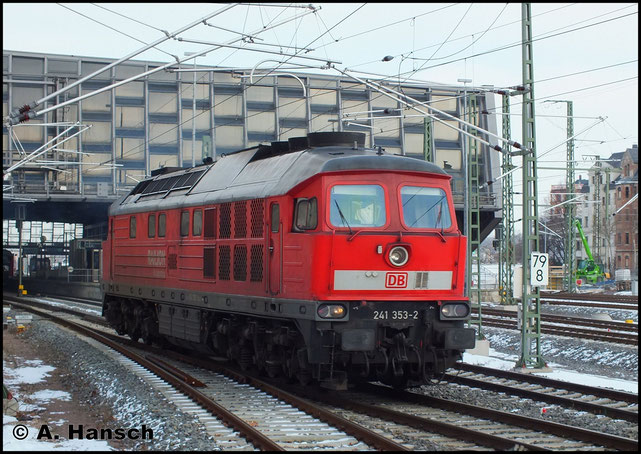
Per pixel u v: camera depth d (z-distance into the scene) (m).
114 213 23.48
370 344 12.85
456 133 47.88
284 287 13.84
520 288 19.19
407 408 12.92
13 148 43.12
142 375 16.30
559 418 12.06
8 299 52.72
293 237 13.61
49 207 50.03
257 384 15.08
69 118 43.62
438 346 13.64
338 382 13.46
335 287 13.01
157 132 44.59
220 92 45.19
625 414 12.09
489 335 26.25
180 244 18.48
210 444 10.33
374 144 46.78
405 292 13.43
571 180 52.31
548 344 23.41
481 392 14.58
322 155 13.93
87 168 43.91
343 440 10.51
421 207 13.72
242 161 16.91
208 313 17.41
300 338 13.63
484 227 51.22
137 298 21.61
